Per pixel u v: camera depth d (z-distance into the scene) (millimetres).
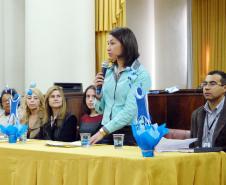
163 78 8836
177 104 4594
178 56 9156
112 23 6582
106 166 1970
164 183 1902
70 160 2100
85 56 6301
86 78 6293
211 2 9539
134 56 2580
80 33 6309
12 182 2342
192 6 9352
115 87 2582
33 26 6254
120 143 2352
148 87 2533
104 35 6637
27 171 2273
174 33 9078
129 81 2523
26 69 6348
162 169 1899
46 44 6223
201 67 9383
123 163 1910
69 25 6277
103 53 6617
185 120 4535
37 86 6203
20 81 6918
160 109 4691
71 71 6266
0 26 6762
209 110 3020
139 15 8500
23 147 2387
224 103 2930
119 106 2580
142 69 2553
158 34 8750
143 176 1844
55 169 2150
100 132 2490
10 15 6855
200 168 2127
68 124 3346
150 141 1935
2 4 6793
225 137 2877
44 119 3422
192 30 9344
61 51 6238
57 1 6246
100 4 6609
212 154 2195
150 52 8656
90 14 6363
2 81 6750
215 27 9562
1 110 4191
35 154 2246
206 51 9461
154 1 8742
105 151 2172
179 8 9188
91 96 3684
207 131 3004
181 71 9227
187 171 2049
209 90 2971
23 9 6965
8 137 2811
